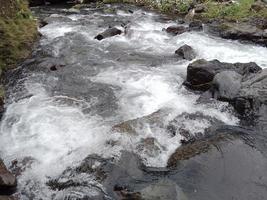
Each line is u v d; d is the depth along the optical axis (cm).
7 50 619
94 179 357
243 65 549
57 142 410
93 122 445
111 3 1121
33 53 656
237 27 762
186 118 447
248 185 344
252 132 426
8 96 516
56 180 361
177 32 775
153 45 709
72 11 999
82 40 727
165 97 506
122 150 388
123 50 680
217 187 343
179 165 372
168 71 588
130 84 544
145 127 422
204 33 772
